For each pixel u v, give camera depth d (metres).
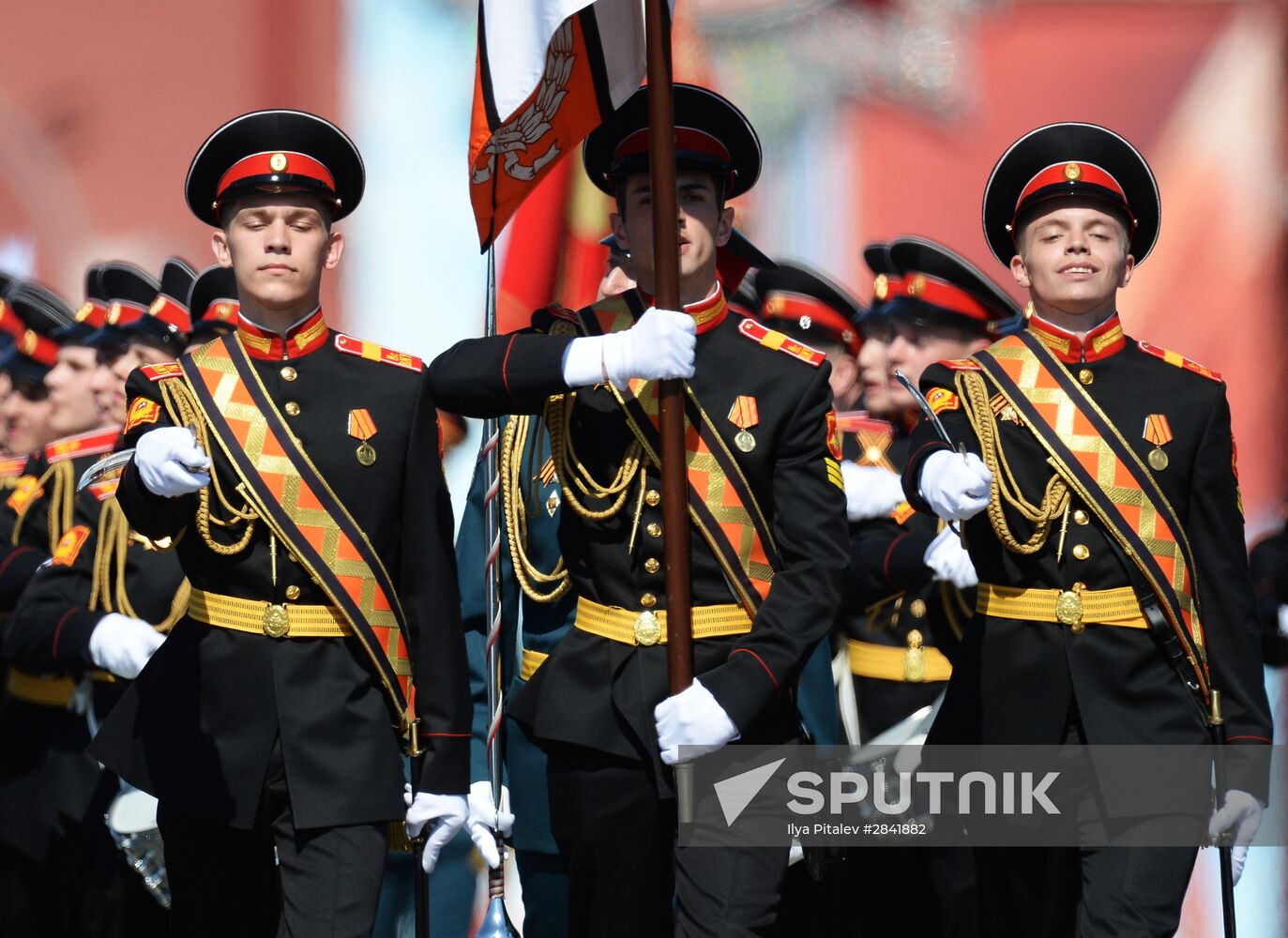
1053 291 18.86
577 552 17.92
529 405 17.50
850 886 23.22
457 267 31.20
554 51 18.62
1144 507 18.38
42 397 28.86
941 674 23.36
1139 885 17.97
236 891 17.56
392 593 17.69
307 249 17.78
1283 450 31.09
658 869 17.61
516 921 24.03
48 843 24.53
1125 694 18.30
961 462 17.55
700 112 18.14
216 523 17.34
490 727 20.00
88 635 23.00
